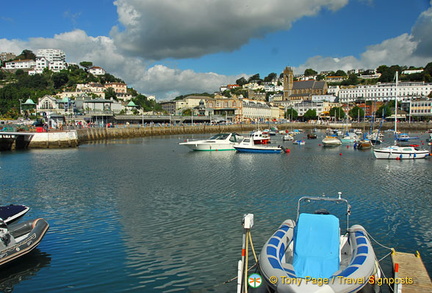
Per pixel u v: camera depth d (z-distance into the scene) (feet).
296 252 47.78
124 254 64.95
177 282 55.11
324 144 306.55
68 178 138.21
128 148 279.90
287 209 91.56
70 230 77.51
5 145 257.14
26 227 67.15
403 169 163.43
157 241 70.85
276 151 242.78
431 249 67.15
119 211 91.20
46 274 57.82
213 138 266.98
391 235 73.97
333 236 48.62
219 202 99.04
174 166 173.78
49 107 566.36
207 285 54.13
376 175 145.59
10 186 122.72
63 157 212.84
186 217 85.66
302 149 279.08
